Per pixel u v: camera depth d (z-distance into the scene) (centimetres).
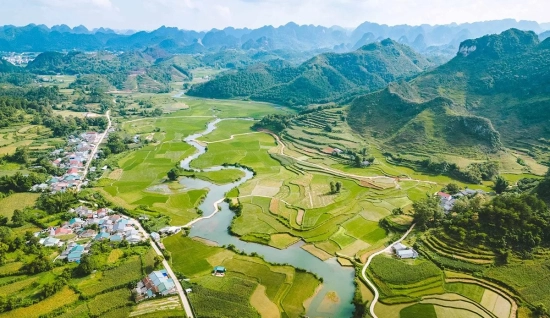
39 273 11462
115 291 10869
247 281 11531
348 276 12025
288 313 10325
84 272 11419
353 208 16638
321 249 13512
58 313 9906
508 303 10475
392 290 11138
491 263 11838
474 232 12800
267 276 11825
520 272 11369
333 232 14600
